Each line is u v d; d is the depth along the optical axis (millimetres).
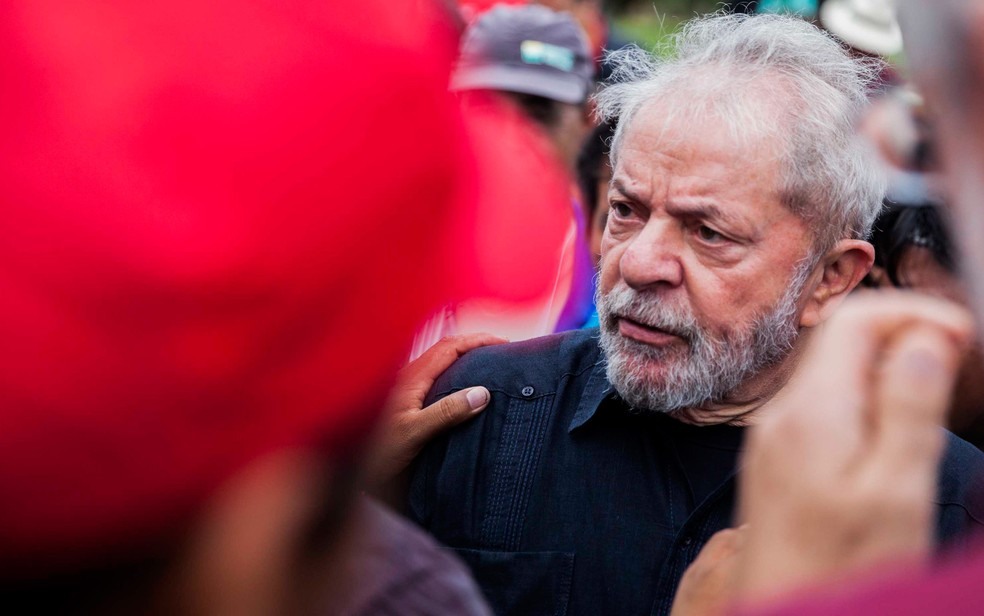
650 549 1560
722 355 1509
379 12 412
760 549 526
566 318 1819
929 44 321
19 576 431
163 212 374
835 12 2654
